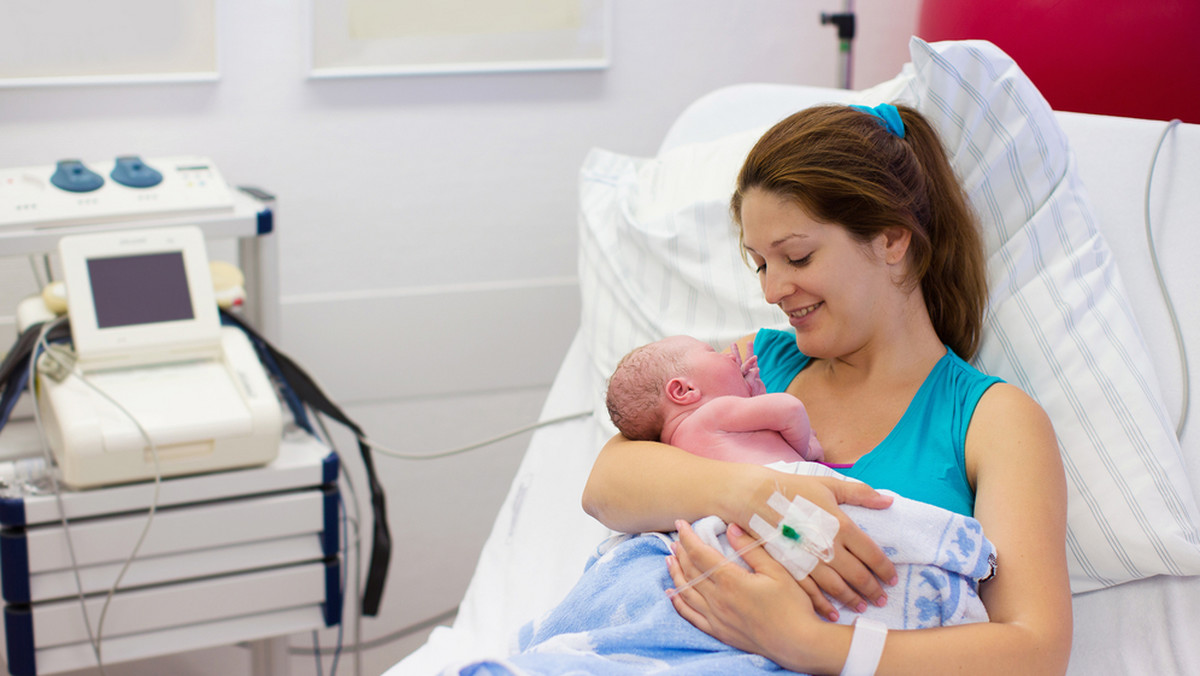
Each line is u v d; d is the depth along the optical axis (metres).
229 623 1.59
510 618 1.36
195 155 2.04
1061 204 1.23
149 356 1.59
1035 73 1.45
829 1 2.36
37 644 1.46
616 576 1.04
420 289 2.26
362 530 2.36
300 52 2.04
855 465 1.09
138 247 1.59
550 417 1.69
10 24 1.84
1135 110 1.38
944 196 1.14
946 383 1.10
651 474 1.05
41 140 1.93
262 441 1.52
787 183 1.03
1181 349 1.17
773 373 1.29
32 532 1.42
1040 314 1.19
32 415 1.71
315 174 2.12
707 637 0.93
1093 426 1.13
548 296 2.35
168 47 1.95
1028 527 0.95
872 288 1.09
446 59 2.13
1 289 1.96
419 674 1.23
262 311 1.81
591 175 1.73
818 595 0.91
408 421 2.33
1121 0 1.35
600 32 2.21
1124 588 1.12
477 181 2.24
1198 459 1.13
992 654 0.87
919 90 1.24
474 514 2.43
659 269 1.54
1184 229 1.23
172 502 1.50
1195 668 1.04
